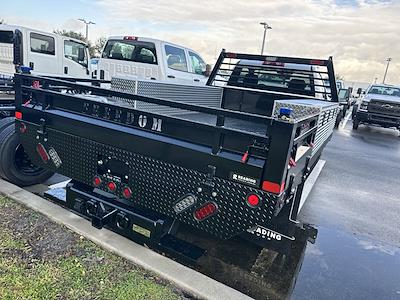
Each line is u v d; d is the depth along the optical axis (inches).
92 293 85.4
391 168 302.2
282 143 77.7
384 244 144.3
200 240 120.2
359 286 110.1
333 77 195.6
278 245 98.6
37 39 363.9
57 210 122.7
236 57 214.7
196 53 350.3
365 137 481.1
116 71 317.4
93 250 102.7
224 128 85.0
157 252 105.4
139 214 103.2
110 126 104.5
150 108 138.3
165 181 95.7
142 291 88.1
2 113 173.8
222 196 87.1
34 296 81.9
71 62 403.9
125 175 103.3
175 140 94.3
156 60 294.4
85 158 111.0
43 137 120.0
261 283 104.1
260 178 81.3
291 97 193.5
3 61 369.7
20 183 148.9
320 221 163.2
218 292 90.0
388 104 499.5
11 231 107.8
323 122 134.0
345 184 234.4
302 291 103.0
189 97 169.2
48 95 118.5
